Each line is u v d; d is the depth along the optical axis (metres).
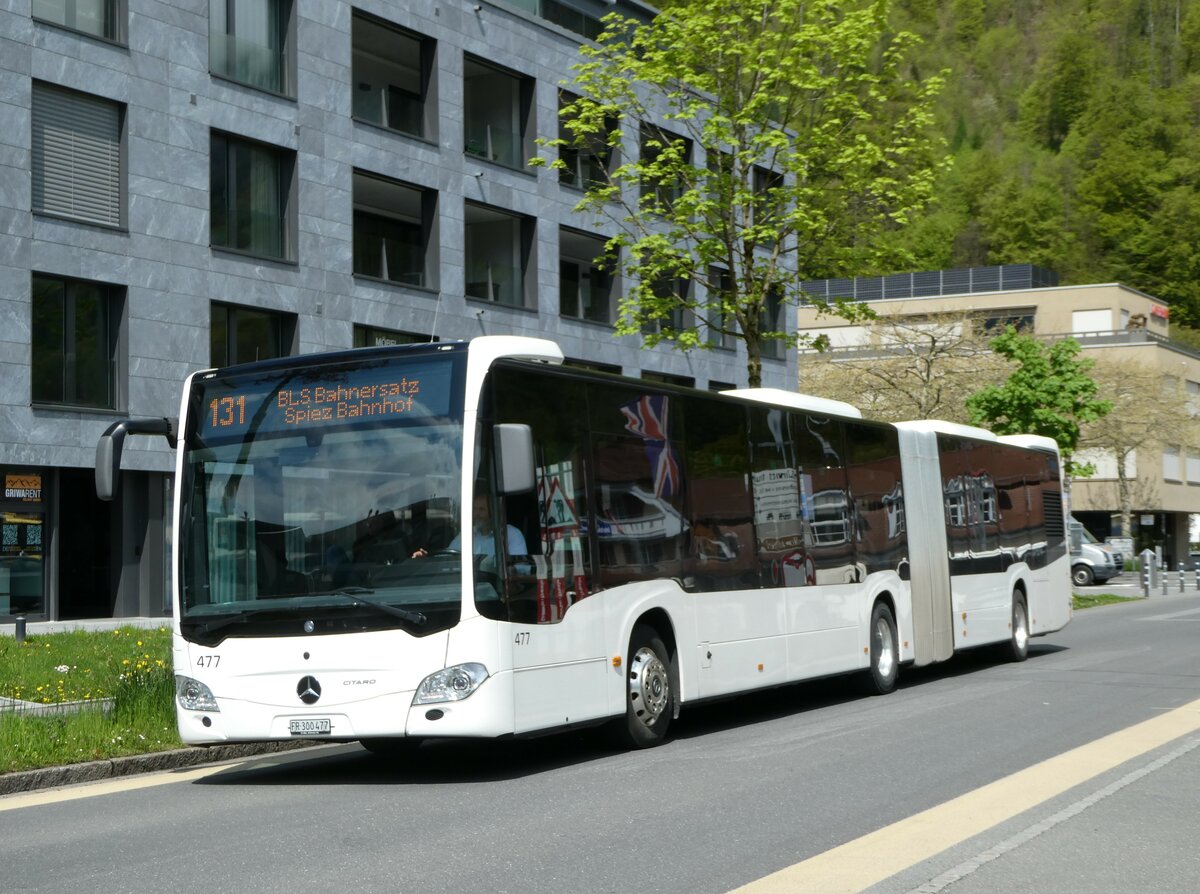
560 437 11.38
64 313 29.88
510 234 41.47
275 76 34.25
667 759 11.35
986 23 154.62
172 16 31.69
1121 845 7.73
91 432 30.02
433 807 9.24
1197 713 13.69
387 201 38.56
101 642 20.61
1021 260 112.75
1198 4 138.12
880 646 16.66
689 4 23.42
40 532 29.52
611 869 7.12
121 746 11.81
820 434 15.82
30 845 8.20
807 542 15.16
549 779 10.47
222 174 33.03
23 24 28.92
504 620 10.44
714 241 23.59
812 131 23.22
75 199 30.03
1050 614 22.55
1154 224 109.31
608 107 24.75
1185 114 117.25
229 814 9.20
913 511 17.98
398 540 10.51
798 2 22.84
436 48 38.19
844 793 9.41
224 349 32.91
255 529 10.93
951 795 9.32
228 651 10.77
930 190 23.75
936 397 47.25
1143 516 76.44
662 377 46.47
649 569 12.31
